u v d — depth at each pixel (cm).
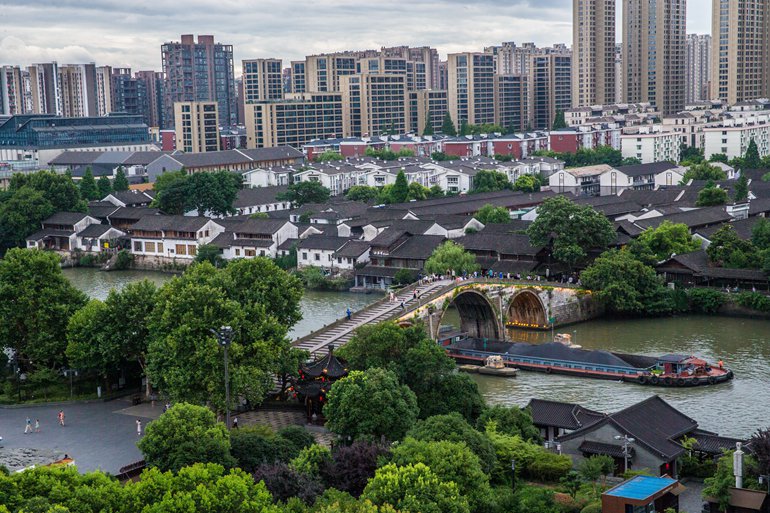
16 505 9850
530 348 19900
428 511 10250
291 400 16688
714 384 17975
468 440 12612
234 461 12000
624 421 13625
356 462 11806
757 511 11431
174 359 15300
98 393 17200
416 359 15138
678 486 11419
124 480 12769
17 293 17638
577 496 12262
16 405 16862
